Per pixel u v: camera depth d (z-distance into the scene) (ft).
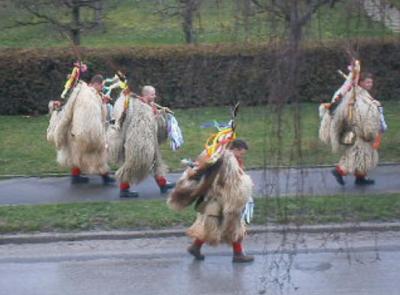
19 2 76.43
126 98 47.60
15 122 69.51
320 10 26.84
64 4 75.77
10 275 37.27
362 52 42.11
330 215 43.39
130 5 95.40
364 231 42.75
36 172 54.95
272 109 25.63
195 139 62.28
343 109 48.75
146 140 47.50
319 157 38.27
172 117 48.65
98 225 43.27
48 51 72.54
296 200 36.68
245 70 32.45
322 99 72.33
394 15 31.53
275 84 25.25
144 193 49.75
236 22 28.78
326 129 49.70
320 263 38.24
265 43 27.22
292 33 24.97
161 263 38.60
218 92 67.46
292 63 24.97
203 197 37.65
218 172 36.83
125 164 47.60
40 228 42.91
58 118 51.52
